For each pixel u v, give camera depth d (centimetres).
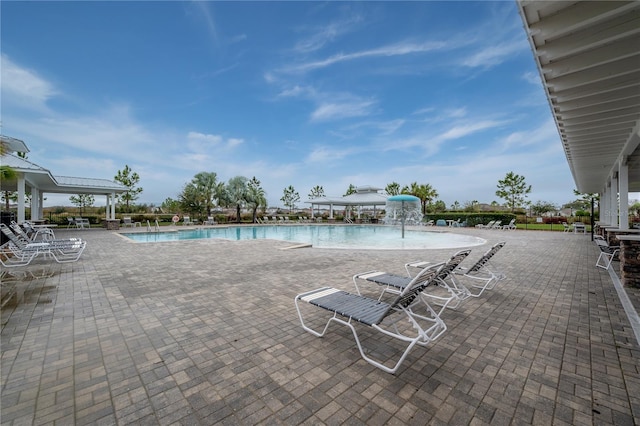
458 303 426
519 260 828
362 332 333
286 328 344
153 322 361
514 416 199
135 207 3250
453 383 237
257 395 220
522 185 3703
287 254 901
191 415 198
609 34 340
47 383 235
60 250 796
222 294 478
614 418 198
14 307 413
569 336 328
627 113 535
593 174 1273
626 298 469
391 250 1006
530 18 341
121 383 235
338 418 195
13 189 1898
